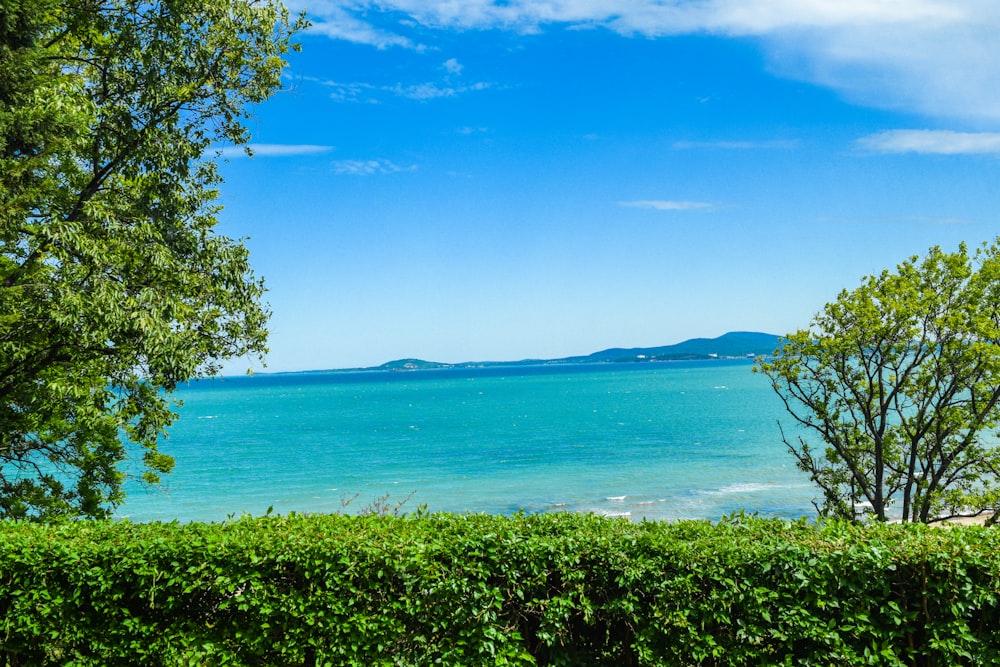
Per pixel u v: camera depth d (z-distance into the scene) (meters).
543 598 6.44
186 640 6.52
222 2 13.50
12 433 14.54
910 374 16.02
